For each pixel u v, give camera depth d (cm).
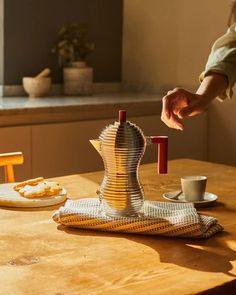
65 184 209
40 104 343
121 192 160
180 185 210
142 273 129
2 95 388
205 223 157
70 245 147
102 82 438
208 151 402
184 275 128
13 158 223
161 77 422
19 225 163
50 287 121
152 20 424
